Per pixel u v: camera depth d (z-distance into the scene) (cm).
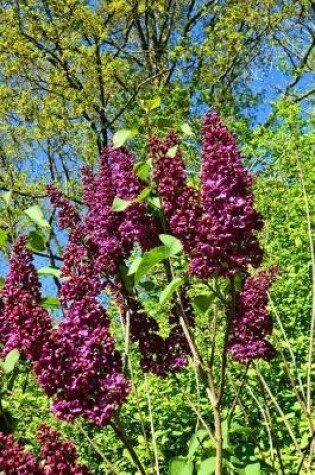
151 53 1955
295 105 524
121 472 557
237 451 302
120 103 1884
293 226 862
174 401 590
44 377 235
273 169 850
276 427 527
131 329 316
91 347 237
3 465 223
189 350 315
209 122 256
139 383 653
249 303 327
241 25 1958
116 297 315
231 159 249
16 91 1903
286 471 435
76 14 1792
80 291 247
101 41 1808
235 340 330
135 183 299
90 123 1836
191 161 1099
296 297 703
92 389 237
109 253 304
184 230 251
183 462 284
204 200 248
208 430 274
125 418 614
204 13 1869
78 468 226
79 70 1881
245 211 244
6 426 296
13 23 1802
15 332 240
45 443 231
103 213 304
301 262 737
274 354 334
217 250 245
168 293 250
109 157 311
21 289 263
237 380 592
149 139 280
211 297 266
